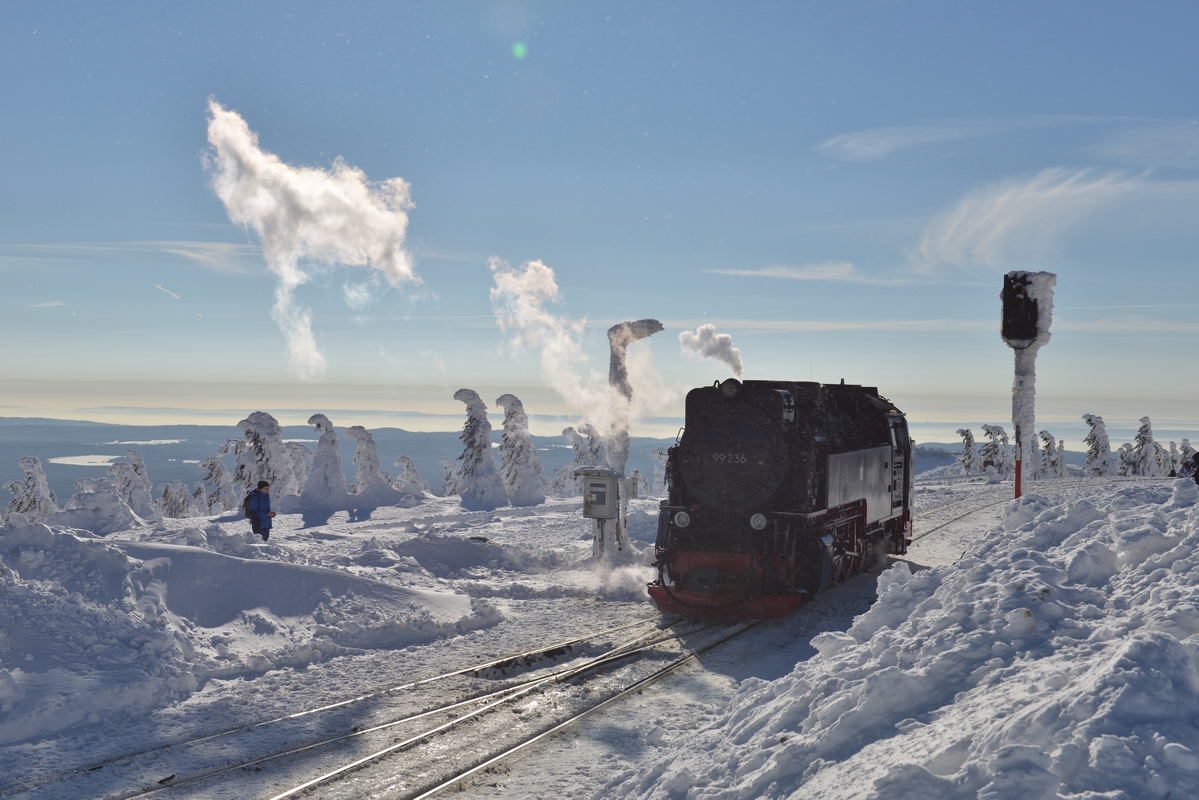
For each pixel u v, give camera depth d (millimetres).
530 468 35156
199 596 12836
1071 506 9430
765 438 14703
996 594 6910
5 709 8781
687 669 11367
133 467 35562
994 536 9906
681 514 14875
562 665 11578
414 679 10750
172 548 13469
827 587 15836
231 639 12109
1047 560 7855
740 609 14023
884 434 18891
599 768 7973
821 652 8273
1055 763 4230
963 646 6273
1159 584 6602
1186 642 5062
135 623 10961
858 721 5805
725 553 14484
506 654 11922
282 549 16297
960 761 4789
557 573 18094
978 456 51375
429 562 17781
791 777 5637
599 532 18531
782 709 6680
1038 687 5223
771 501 14680
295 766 7969
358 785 7582
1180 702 4551
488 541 19219
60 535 12531
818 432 15359
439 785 7590
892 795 4488
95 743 8469
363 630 12641
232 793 7367
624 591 16156
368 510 29344
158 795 7312
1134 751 4207
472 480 33312
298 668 11336
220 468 43625
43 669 9539
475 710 9570
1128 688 4539
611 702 9891
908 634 7055
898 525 20375
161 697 9766
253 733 8789
